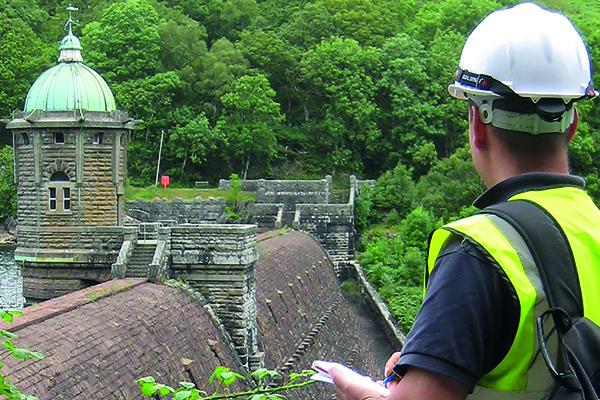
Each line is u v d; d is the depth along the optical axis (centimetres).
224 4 15200
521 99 606
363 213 10269
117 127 5178
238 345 4131
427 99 12406
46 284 5041
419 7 16262
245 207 10269
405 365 528
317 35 14025
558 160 624
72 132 5097
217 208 10356
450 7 14762
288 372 4684
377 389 610
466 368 520
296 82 13262
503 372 544
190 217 10350
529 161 619
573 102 616
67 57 5369
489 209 589
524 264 551
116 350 2983
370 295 8338
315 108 13138
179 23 13975
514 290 536
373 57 12512
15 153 5212
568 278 552
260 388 1227
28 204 5150
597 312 554
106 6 15512
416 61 12456
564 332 542
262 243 6719
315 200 10369
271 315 5072
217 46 13275
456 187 9962
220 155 12431
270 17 15512
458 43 13375
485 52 621
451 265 550
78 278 4978
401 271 8519
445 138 12538
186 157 12325
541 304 545
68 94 5206
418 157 11938
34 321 2889
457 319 529
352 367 6122
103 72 12744
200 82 12719
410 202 10381
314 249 8462
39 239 5097
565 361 539
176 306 3831
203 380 3484
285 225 10012
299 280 6412
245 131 12156
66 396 2470
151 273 4088
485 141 633
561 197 598
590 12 17012
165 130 12550
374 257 9275
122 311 3394
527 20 623
